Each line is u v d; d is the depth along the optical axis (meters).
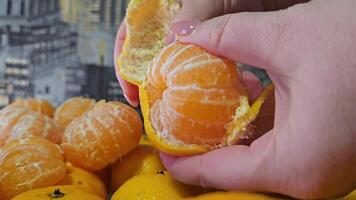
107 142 0.21
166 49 0.17
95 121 0.22
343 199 0.18
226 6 0.21
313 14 0.15
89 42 0.57
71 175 0.21
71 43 0.57
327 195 0.16
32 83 0.57
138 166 0.22
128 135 0.22
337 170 0.15
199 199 0.17
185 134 0.17
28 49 0.57
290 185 0.16
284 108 0.16
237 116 0.17
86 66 0.58
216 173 0.16
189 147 0.17
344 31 0.15
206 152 0.17
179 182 0.18
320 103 0.15
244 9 0.23
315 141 0.15
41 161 0.20
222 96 0.16
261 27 0.16
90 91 0.57
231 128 0.17
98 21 0.57
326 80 0.15
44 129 0.23
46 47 0.57
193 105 0.16
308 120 0.15
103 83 0.57
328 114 0.15
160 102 0.18
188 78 0.16
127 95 0.20
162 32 0.20
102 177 0.23
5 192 0.19
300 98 0.15
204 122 0.17
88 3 0.57
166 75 0.17
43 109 0.27
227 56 0.17
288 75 0.16
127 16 0.20
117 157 0.22
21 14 0.57
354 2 0.15
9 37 0.57
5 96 0.57
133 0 0.20
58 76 0.58
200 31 0.17
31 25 0.57
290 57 0.15
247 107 0.17
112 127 0.21
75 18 0.57
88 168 0.22
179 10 0.20
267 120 0.18
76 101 0.26
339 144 0.15
